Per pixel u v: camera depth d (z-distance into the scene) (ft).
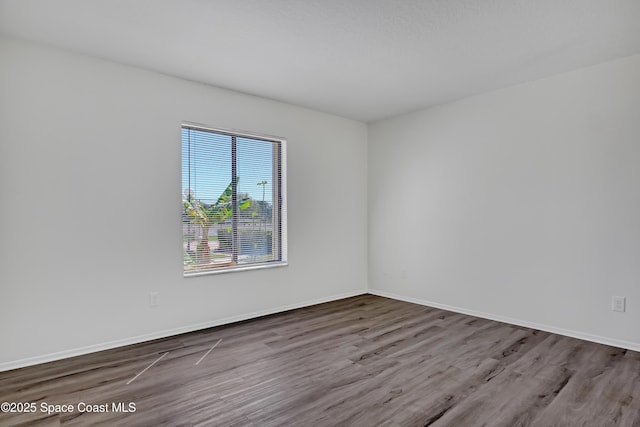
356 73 10.61
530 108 11.25
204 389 7.39
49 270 8.80
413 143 14.70
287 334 10.84
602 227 9.88
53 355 8.84
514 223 11.66
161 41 8.62
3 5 7.02
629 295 9.45
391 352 9.38
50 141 8.82
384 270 15.98
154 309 10.43
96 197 9.46
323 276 14.89
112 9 7.22
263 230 13.33
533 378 7.83
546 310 10.98
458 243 13.19
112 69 9.73
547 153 10.89
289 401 6.92
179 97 10.93
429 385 7.54
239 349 9.62
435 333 10.87
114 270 9.75
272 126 13.15
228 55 9.39
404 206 15.07
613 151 9.68
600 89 9.89
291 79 11.11
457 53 9.27
